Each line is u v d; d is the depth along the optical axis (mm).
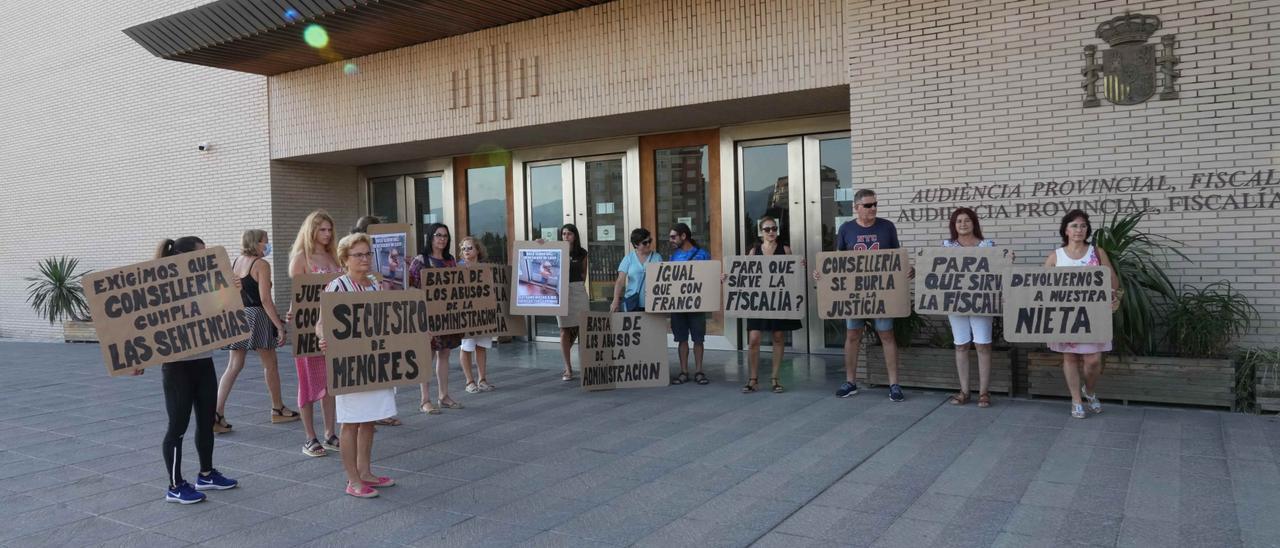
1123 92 7750
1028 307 6961
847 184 10859
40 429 7887
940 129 8555
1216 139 7414
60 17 17766
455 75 11898
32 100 18594
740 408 7781
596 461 6113
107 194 17141
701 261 8820
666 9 10133
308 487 5684
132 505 5395
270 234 14219
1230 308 7176
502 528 4770
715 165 11734
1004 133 8258
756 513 4891
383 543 4578
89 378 11422
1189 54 7500
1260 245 7281
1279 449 5855
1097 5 7828
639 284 9289
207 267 5438
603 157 12734
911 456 5965
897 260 7750
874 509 4895
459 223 14312
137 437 7438
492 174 13969
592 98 10727
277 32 11180
